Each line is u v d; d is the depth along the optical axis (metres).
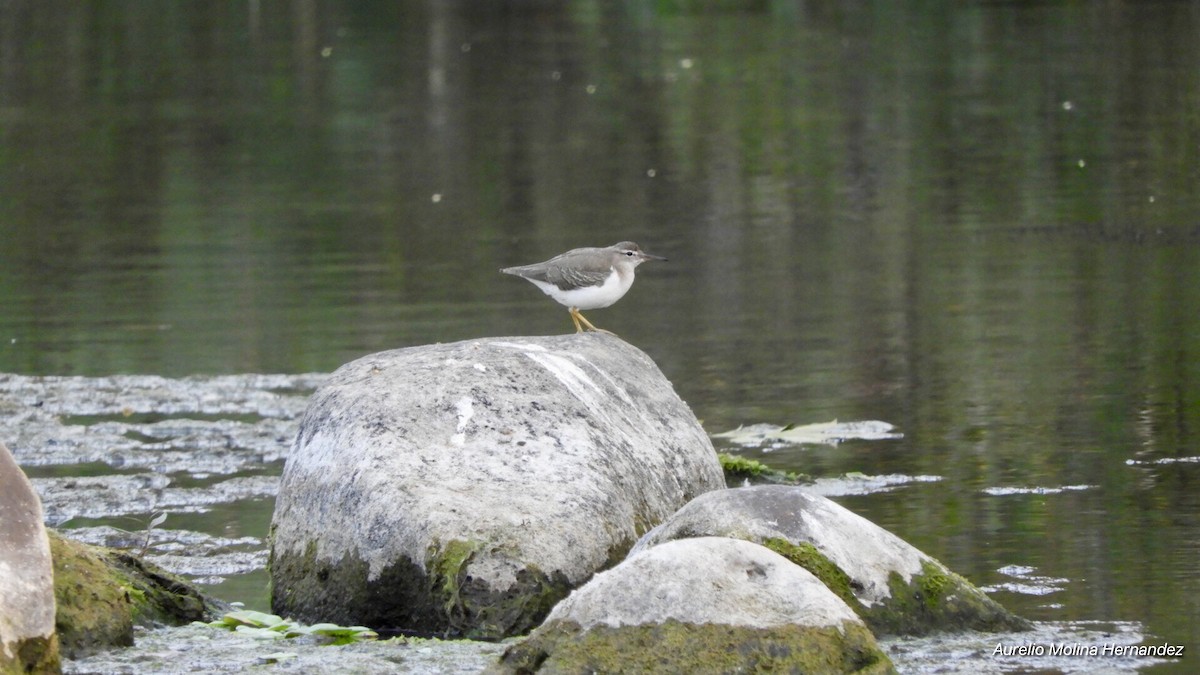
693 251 20.59
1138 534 9.73
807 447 12.30
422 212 23.36
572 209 23.31
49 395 14.35
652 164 26.55
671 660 6.89
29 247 21.41
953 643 7.80
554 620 7.11
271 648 8.01
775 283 18.69
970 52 35.16
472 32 41.59
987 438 12.36
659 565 7.11
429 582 8.30
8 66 37.75
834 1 43.47
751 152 27.23
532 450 8.86
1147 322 16.12
